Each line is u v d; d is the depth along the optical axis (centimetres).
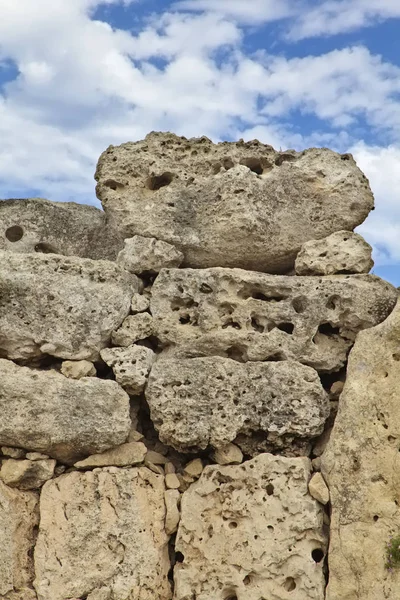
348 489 541
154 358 601
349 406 554
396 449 535
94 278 602
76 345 589
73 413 561
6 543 550
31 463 569
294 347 593
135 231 659
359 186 659
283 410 566
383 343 557
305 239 652
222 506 564
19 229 654
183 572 557
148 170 671
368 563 523
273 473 560
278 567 542
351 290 598
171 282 615
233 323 607
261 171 685
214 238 645
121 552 560
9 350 588
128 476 575
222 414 567
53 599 543
